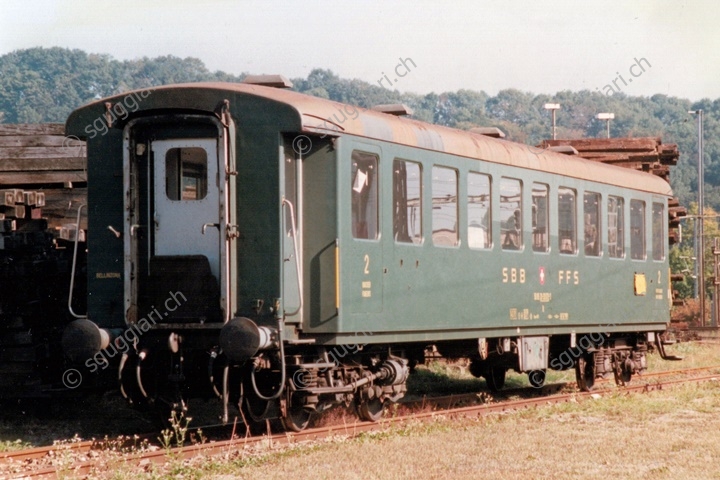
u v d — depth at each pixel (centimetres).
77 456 1159
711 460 1171
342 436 1312
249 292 1259
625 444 1273
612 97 14050
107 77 13050
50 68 12988
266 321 1250
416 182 1482
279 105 1254
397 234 1434
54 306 1577
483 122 13125
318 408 1335
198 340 1261
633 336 2212
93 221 1330
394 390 1502
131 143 1270
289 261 1278
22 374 1510
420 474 1065
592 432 1380
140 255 1280
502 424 1459
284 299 1262
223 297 1241
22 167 1694
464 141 1606
